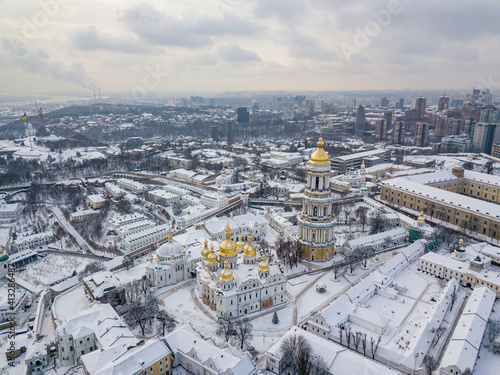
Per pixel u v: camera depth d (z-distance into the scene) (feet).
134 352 584.40
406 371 618.44
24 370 630.33
